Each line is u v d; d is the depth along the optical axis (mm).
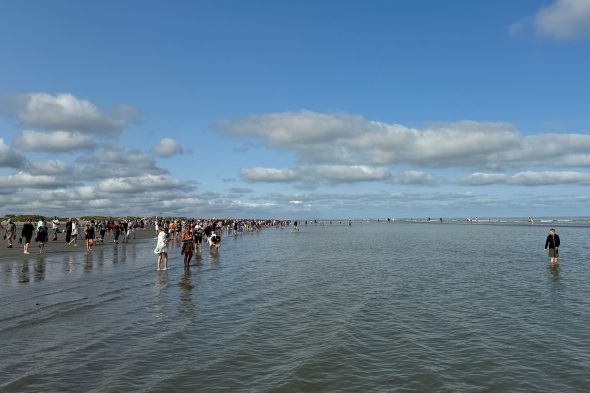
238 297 16953
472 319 13422
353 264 29781
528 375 8633
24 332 11188
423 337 11375
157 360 9328
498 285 20297
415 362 9375
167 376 8383
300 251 41969
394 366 9117
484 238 63688
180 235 56281
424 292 18391
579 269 26312
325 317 13625
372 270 26234
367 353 9984
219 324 12602
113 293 16969
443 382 8250
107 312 13711
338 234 87250
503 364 9273
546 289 19109
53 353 9609
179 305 15180
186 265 24906
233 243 56250
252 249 44938
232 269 26406
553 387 8023
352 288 19391
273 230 120000
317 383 8148
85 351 9812
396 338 11234
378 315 13961
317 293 18047
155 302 15609
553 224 135000
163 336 11188
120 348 10102
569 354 9938
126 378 8227
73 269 23781
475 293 18141
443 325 12664
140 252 35562
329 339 11086
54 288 17609
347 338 11148
